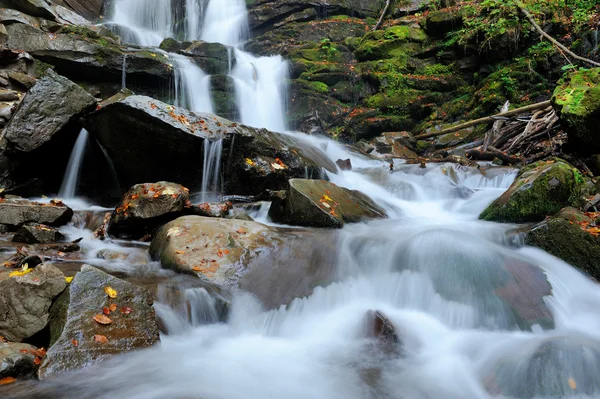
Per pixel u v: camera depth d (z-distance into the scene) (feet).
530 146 33.19
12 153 25.95
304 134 41.09
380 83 48.52
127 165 27.27
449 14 49.03
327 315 15.33
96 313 12.29
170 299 14.34
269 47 57.62
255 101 47.52
